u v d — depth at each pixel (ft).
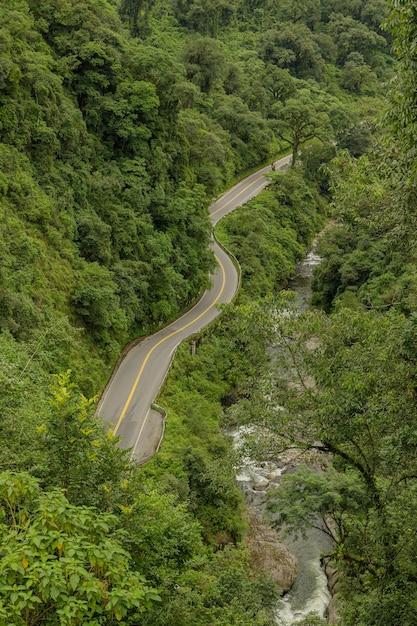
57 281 131.64
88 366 129.59
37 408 67.56
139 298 164.25
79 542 34.30
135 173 181.06
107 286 144.77
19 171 136.56
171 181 203.72
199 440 129.90
